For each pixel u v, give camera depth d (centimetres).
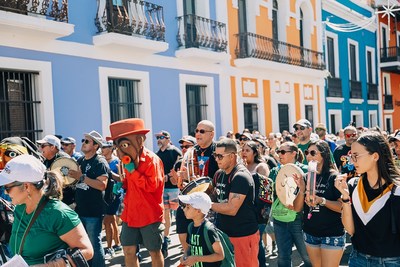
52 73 871
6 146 431
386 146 298
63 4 857
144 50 1034
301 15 1817
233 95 1375
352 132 746
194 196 370
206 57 1202
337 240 418
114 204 673
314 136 729
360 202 304
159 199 475
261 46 1461
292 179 471
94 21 960
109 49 987
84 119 930
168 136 780
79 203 528
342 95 2091
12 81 821
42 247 276
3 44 788
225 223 419
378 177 297
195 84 1245
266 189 481
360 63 2305
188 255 380
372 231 298
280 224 501
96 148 557
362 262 307
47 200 283
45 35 839
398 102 2775
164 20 1133
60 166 512
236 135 1190
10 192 274
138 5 1034
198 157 504
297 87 1719
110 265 635
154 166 460
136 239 473
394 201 292
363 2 2331
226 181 430
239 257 412
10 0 762
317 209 424
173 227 868
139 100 1072
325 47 1928
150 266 622
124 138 446
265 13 1528
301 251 492
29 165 273
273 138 990
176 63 1166
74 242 279
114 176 567
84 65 935
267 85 1535
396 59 2491
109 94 1006
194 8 1277
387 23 2611
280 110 1627
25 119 838
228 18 1366
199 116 1267
